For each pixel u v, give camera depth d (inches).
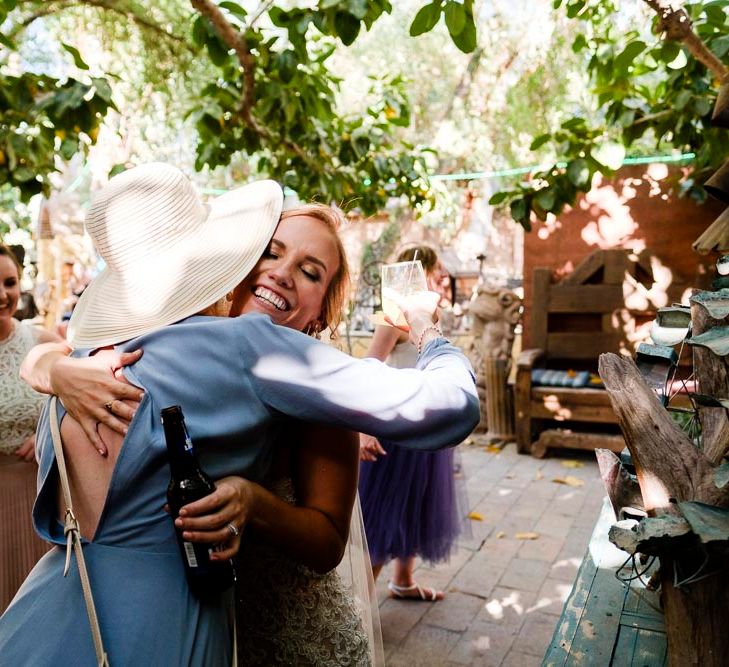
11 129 135.2
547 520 173.0
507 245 424.5
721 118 52.3
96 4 145.9
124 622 40.8
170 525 42.9
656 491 48.8
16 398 92.7
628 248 234.1
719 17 123.6
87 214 48.8
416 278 57.6
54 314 354.9
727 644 45.1
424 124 390.6
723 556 42.6
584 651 56.7
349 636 53.4
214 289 46.9
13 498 94.0
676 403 109.7
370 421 43.4
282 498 50.8
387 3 95.8
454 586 138.0
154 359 44.0
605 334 236.7
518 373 233.5
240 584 50.9
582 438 223.8
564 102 306.5
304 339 44.5
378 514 119.6
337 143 178.2
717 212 222.1
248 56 127.0
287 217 52.6
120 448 42.7
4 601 93.1
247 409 43.7
